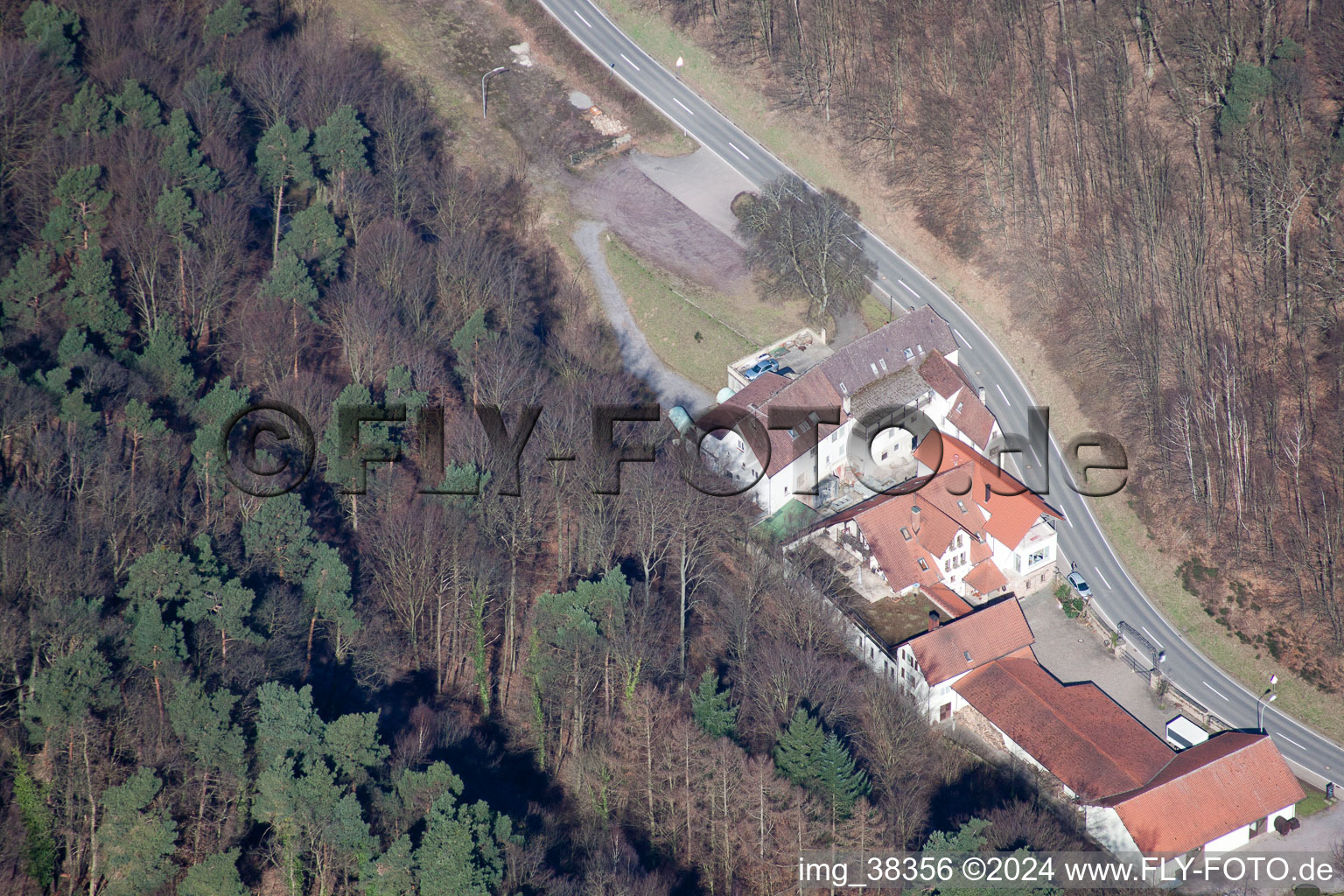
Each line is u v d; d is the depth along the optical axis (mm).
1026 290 147750
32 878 89250
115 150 131875
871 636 117562
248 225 136000
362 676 105312
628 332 147625
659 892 93438
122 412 112688
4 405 106625
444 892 86188
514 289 139875
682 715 102688
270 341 123062
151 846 88250
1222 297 141750
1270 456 132875
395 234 136375
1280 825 108750
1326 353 136000
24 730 93250
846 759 97625
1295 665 123562
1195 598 128625
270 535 105625
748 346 143875
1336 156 144250
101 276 119438
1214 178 148875
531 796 102812
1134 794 105875
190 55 150000
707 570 118188
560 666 105625
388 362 123812
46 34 139875
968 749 113062
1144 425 137500
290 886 90312
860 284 147500
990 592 123500
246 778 92812
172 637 94750
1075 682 120688
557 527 118562
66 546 100625
